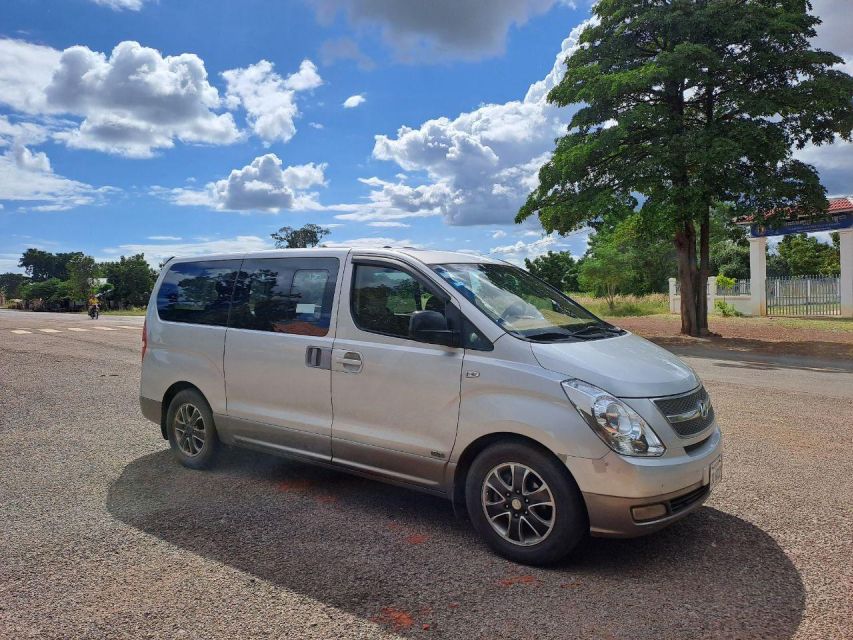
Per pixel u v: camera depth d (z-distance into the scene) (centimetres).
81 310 8025
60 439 648
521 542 366
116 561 368
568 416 349
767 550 384
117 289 8350
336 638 289
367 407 430
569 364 363
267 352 487
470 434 382
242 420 505
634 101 1755
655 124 1644
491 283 450
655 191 1642
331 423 450
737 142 1520
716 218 3784
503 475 378
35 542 394
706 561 369
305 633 293
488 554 379
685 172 1638
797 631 294
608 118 1755
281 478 525
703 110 1767
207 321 539
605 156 1739
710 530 414
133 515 441
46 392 907
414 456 409
